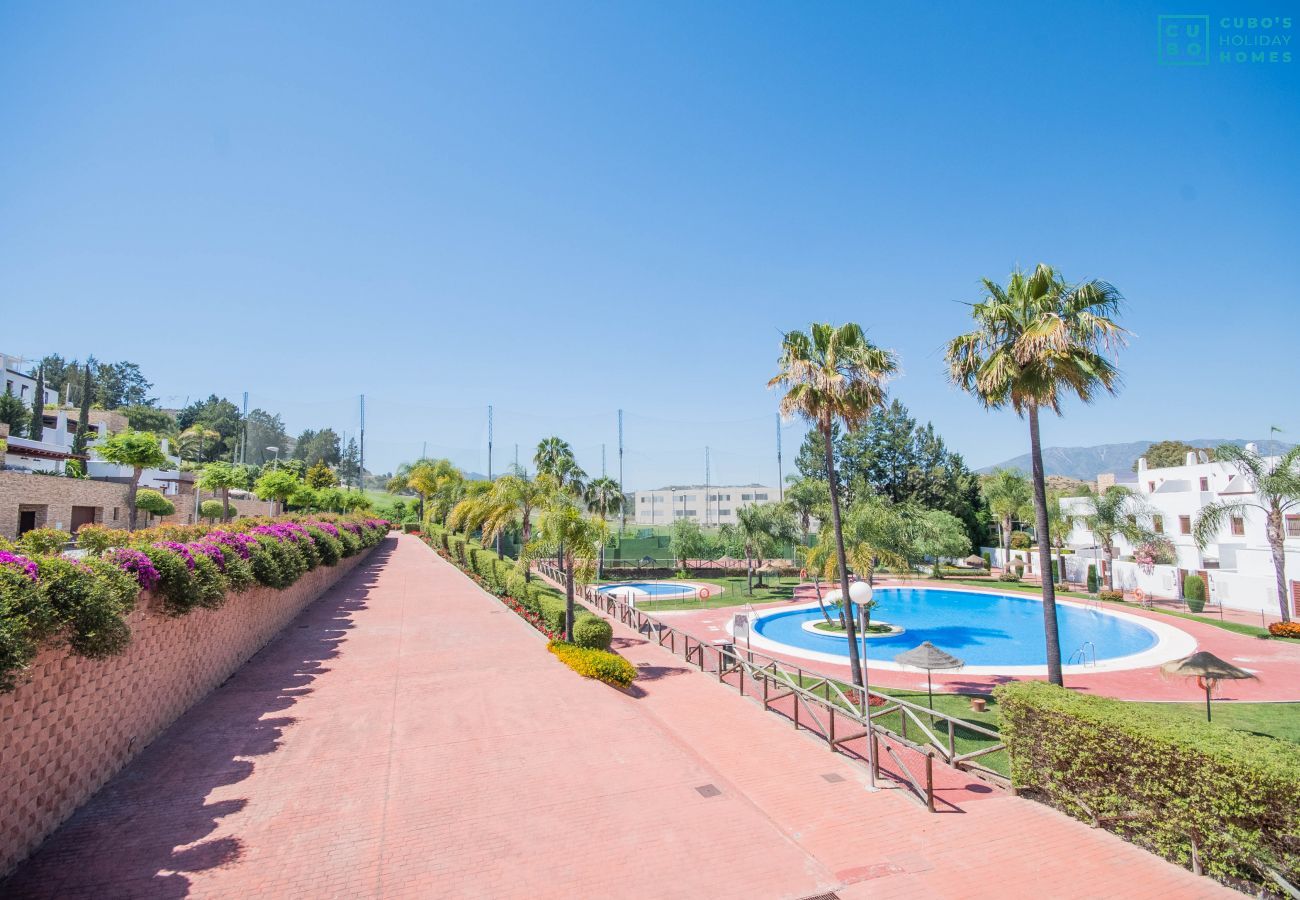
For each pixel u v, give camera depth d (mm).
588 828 7484
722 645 14711
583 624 15328
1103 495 36969
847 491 45812
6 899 5840
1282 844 5930
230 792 8156
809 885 6457
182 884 6180
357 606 22203
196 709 11336
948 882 6531
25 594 6133
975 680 17766
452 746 9836
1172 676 11617
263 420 104188
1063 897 6262
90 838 6965
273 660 14812
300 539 19578
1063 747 7988
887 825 7781
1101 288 12617
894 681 17703
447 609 21719
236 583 12781
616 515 55781
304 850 6875
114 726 8547
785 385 17047
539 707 11688
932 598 35438
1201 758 6484
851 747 10609
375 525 44188
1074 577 39562
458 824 7512
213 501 41281
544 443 42656
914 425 53844
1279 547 24078
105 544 10125
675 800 8227
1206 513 26047
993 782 9281
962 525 42062
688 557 42531
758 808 8195
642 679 14758
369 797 8125
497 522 21547
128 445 25547
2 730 6215
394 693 12438
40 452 39125
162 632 10133
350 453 96938
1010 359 13062
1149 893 6293
